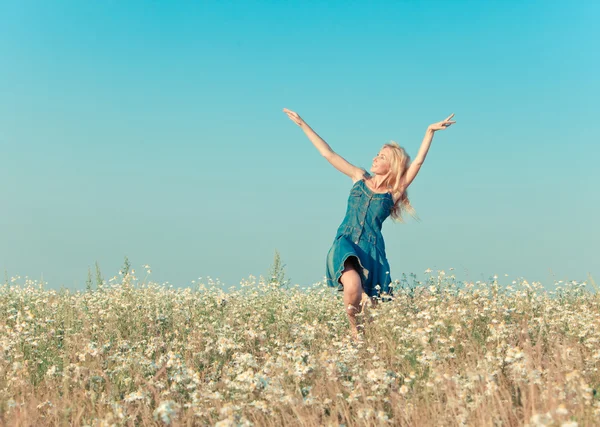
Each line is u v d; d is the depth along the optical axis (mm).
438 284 7895
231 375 5109
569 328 6254
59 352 6242
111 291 10273
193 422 4242
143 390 4734
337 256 7172
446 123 7434
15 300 9898
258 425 4059
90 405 4625
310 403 4203
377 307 6965
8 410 4430
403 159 7594
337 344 5824
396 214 7801
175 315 8398
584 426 3527
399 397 4324
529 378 4109
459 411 3996
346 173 7953
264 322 8102
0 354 5863
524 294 7574
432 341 5445
